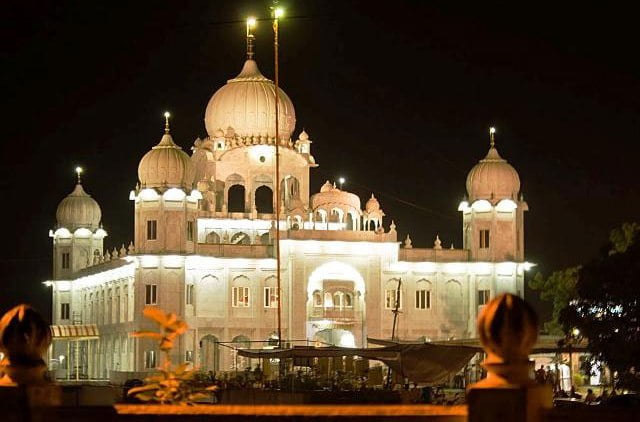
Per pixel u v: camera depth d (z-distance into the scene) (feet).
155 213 355.56
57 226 417.90
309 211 377.71
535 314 46.85
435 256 377.30
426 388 204.03
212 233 378.73
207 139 392.06
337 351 208.33
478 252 380.78
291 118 393.29
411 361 198.59
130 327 360.48
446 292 377.71
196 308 359.66
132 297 363.15
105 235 420.77
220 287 362.12
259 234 382.01
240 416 50.16
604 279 204.54
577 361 287.48
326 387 208.85
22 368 49.47
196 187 369.91
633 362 201.05
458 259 379.55
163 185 355.97
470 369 295.69
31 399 48.03
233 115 388.37
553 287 307.78
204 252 360.28
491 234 380.78
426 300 375.86
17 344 49.47
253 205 385.29
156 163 357.20
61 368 388.98
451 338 375.04
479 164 386.52
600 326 204.64
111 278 382.63
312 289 365.20
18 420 47.80
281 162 385.91
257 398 171.94
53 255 419.33
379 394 175.01
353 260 368.27
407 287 374.02
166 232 355.15
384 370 277.23
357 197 381.40
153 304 353.72
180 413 50.14
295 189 389.60
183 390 64.28
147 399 64.34
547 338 278.87
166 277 354.33
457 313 378.32
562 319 211.00
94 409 49.96
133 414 50.11
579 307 209.87
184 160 359.46
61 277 416.87
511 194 382.01
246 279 364.17
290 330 361.30
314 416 49.85
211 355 360.07
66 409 49.83
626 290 202.28
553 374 259.80
